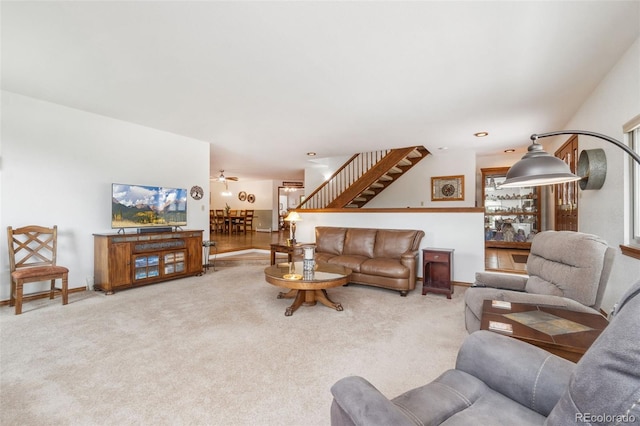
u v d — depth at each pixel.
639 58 2.28
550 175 1.72
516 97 3.43
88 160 4.12
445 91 3.28
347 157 7.23
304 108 3.82
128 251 4.15
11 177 3.52
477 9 1.96
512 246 7.04
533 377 1.15
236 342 2.60
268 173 10.20
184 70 2.83
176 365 2.21
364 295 4.05
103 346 2.51
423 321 3.10
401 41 2.33
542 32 2.21
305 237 6.04
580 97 3.43
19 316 3.18
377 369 2.17
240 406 1.76
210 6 1.94
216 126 4.66
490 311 1.87
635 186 2.54
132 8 1.96
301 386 1.96
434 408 1.10
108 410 1.72
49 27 2.18
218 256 6.33
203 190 5.62
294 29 2.18
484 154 7.01
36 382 1.99
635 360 0.69
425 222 4.88
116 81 3.09
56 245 3.68
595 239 2.18
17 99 3.53
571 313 1.82
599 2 1.89
